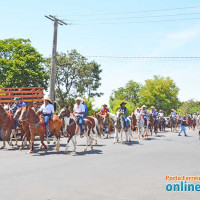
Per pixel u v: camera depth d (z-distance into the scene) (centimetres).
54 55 2470
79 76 5209
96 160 1088
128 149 1449
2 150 1388
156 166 969
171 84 8938
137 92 9694
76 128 1297
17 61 4222
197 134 2808
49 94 2445
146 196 612
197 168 937
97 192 640
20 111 1322
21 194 624
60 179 766
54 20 2477
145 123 2225
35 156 1188
